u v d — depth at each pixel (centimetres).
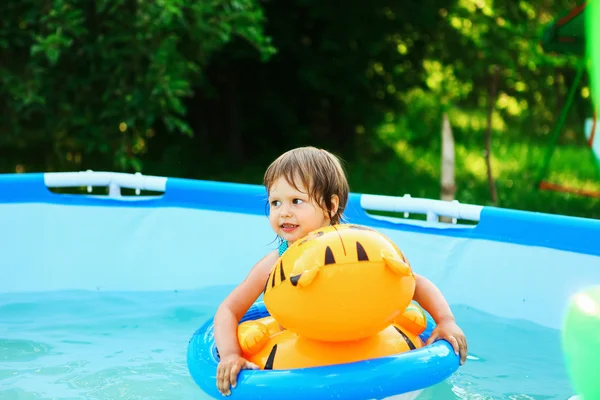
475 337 309
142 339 313
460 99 1123
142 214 411
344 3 952
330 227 207
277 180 223
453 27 959
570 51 706
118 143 718
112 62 680
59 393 254
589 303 197
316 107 1067
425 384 202
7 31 687
